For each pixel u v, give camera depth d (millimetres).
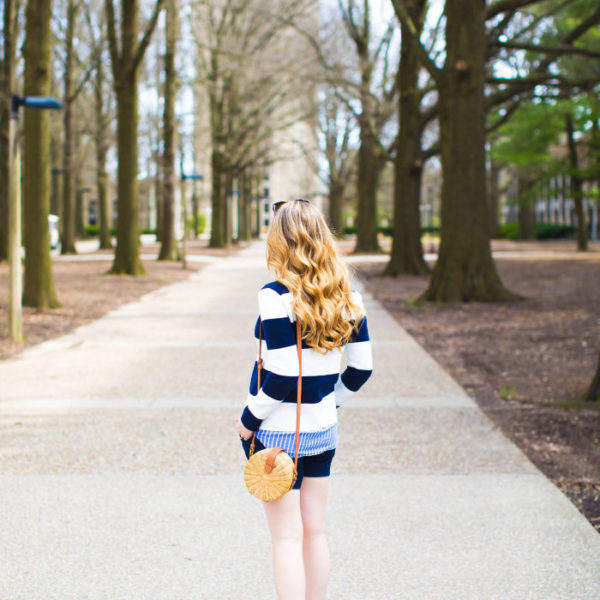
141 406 6137
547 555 3223
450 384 7051
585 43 19219
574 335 9875
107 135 39812
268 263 2336
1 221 25359
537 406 6039
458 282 14008
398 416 5805
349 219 99312
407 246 22516
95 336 10281
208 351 9055
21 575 3016
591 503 3861
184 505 3828
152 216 78250
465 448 4898
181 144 40000
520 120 30875
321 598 2473
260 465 2219
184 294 16594
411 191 22438
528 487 4113
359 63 25547
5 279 19016
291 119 43281
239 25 32812
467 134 13750
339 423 5590
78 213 53750
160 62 33375
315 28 29078
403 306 14031
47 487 4102
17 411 5949
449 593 2881
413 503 3873
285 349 2221
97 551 3252
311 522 2445
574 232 56656
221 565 3121
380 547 3316
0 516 3662
